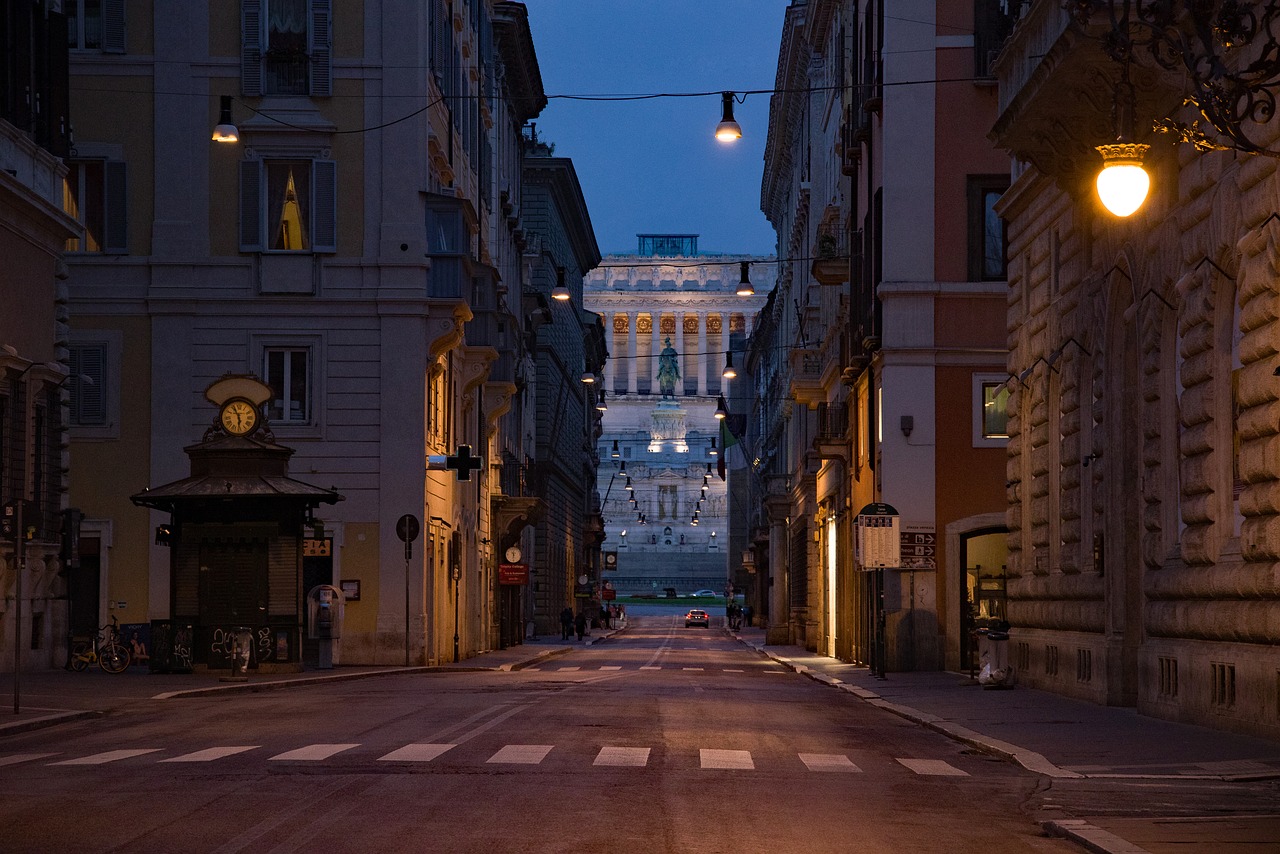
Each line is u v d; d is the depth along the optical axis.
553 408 82.38
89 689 26.53
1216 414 19.97
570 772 13.88
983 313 39.12
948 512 38.84
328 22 40.06
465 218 40.72
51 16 33.28
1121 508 24.47
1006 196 32.16
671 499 177.50
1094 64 21.00
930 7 39.50
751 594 116.12
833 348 54.62
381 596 39.31
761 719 21.52
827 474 54.78
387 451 39.59
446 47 45.72
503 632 60.06
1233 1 13.73
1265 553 17.89
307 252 39.72
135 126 39.94
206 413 39.66
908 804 12.80
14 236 30.66
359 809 11.36
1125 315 23.89
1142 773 15.34
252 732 18.14
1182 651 20.92
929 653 38.50
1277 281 17.64
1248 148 13.50
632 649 63.78
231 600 31.75
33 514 31.84
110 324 39.75
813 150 69.12
